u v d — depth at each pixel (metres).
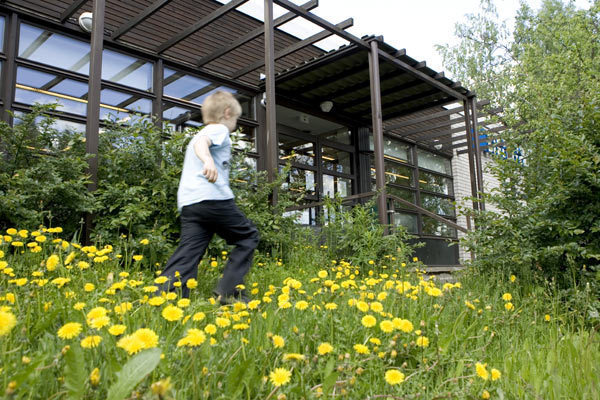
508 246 3.48
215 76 6.63
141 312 1.50
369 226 5.03
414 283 3.04
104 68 5.56
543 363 1.57
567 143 3.24
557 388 1.32
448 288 2.18
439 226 10.51
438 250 9.47
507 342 1.86
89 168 3.61
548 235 3.39
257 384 1.10
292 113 8.13
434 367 1.40
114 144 4.17
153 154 3.83
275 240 4.32
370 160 9.24
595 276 2.96
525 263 3.32
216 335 1.42
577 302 2.56
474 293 2.78
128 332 1.28
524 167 3.81
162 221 3.63
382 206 5.60
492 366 1.57
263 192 4.63
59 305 1.46
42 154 3.43
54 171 3.29
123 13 5.75
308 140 8.21
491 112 8.77
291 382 1.18
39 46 4.98
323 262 4.14
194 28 5.46
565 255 3.26
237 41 5.80
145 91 5.86
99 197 3.42
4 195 2.88
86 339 1.00
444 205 10.81
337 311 1.77
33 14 4.89
